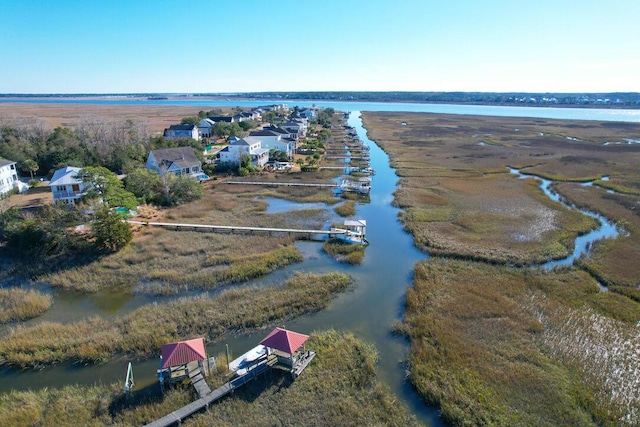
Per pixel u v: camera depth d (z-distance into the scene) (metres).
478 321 24.53
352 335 23.17
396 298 27.77
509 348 21.98
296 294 27.36
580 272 31.00
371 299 27.58
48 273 30.27
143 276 30.11
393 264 33.09
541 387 19.08
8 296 27.08
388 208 48.41
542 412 17.64
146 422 17.16
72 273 30.14
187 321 24.20
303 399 18.50
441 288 28.50
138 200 45.31
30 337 22.53
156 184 48.09
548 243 36.50
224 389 18.55
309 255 34.44
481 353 21.48
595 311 25.75
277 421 17.31
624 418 17.36
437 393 18.53
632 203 48.31
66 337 22.62
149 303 26.89
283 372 20.03
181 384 19.11
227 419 17.38
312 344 22.25
